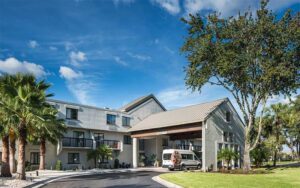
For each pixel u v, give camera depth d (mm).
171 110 48656
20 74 24672
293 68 30828
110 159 45156
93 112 44969
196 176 25406
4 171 24656
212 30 32938
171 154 39844
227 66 30531
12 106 22109
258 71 32188
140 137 47562
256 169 35938
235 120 41875
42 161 36281
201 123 37438
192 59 33000
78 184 21672
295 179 22703
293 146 73750
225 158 36688
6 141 24891
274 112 50375
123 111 49188
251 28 31094
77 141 42156
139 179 25594
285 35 30359
